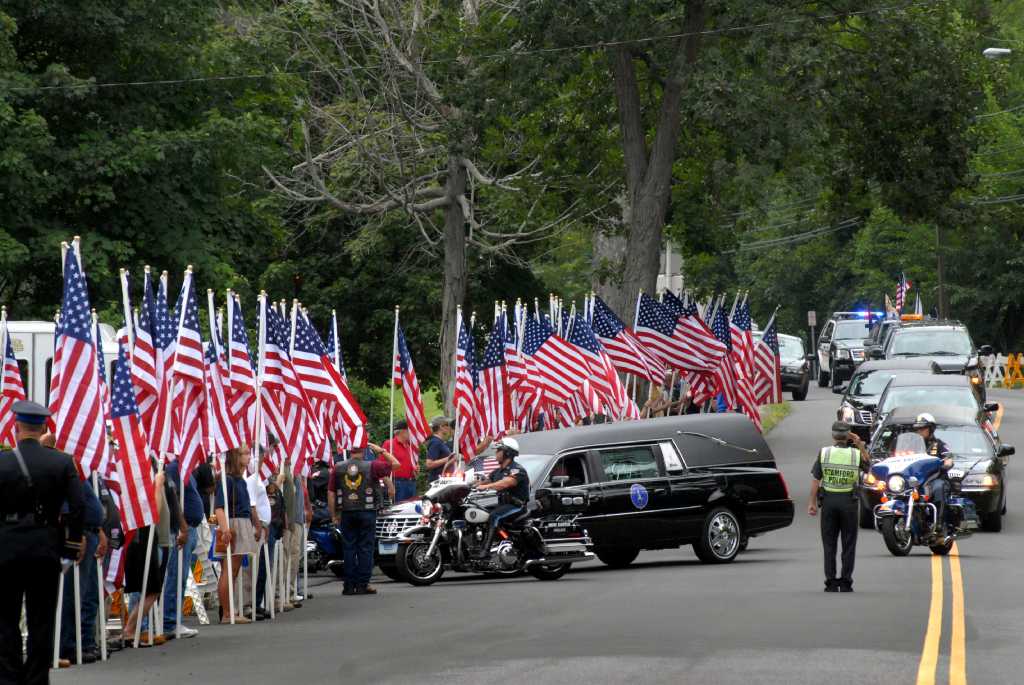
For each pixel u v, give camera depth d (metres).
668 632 39.38
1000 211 105.19
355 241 115.00
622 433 61.09
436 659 35.53
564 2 88.56
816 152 103.19
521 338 75.00
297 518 51.19
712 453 62.50
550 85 91.69
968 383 78.31
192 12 83.69
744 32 89.94
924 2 96.25
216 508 45.03
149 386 43.47
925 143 101.50
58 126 80.00
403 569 56.41
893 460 60.56
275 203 106.56
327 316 120.62
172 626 44.38
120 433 39.28
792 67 87.00
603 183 109.06
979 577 51.50
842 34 101.69
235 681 33.19
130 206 79.50
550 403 77.88
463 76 95.19
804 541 70.00
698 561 63.28
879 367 99.12
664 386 91.19
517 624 42.03
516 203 109.31
